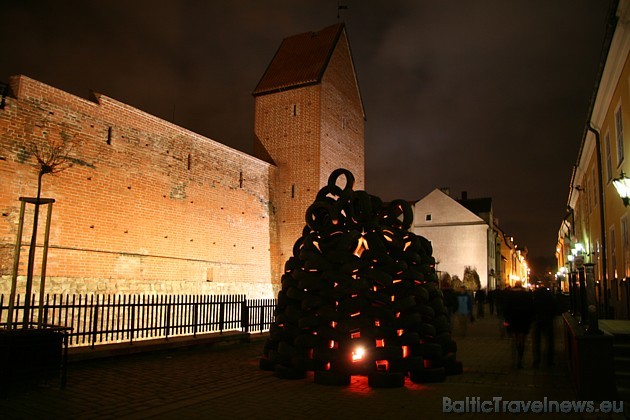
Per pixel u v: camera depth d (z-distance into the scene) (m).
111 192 18.16
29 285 8.43
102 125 18.08
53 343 7.95
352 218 10.09
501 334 16.81
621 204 14.34
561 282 51.62
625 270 14.25
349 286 8.98
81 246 16.80
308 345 9.04
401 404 7.27
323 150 27.97
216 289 22.91
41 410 6.71
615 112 14.65
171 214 20.89
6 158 14.77
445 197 48.34
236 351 12.99
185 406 7.07
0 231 14.41
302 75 28.86
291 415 6.66
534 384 8.75
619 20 11.67
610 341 7.22
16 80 15.47
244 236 25.23
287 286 10.28
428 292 9.82
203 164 22.97
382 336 8.80
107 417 6.45
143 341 12.35
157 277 19.84
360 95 33.44
